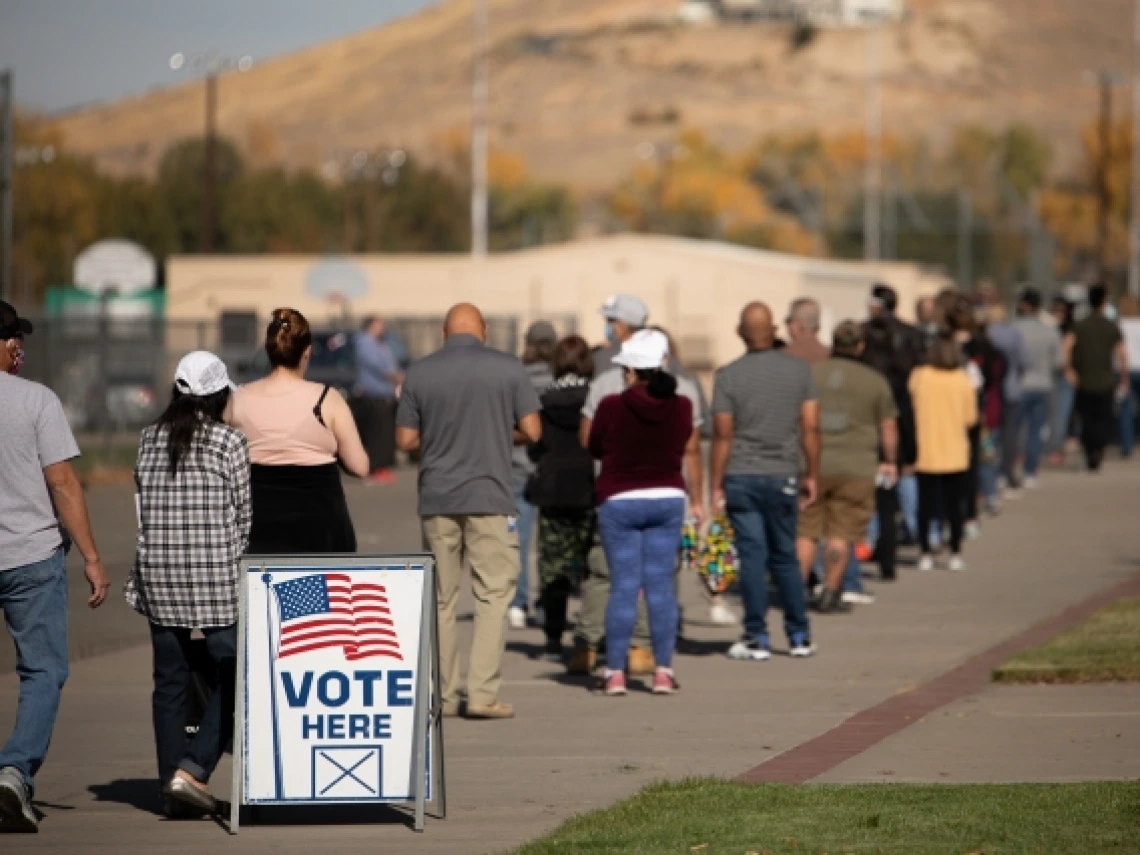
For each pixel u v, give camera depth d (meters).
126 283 142.12
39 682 22.59
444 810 22.69
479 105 198.25
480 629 29.05
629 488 30.89
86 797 24.20
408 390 28.91
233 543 22.78
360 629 22.27
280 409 24.38
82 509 22.89
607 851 19.97
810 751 25.83
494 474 28.83
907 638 36.50
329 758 22.16
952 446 46.22
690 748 26.47
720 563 36.34
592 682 32.62
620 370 32.44
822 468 39.44
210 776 25.09
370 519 60.31
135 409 100.00
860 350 39.78
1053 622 37.84
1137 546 51.06
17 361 23.36
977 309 63.50
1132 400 82.00
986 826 20.50
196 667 23.72
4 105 115.56
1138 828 20.25
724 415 33.88
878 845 19.86
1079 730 26.78
